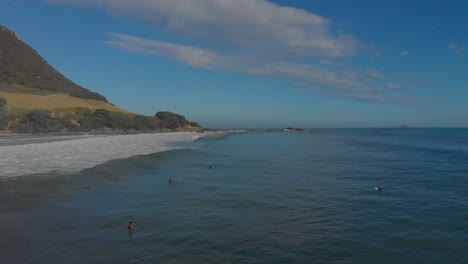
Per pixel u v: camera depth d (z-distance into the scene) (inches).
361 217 707.4
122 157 1544.0
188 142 3304.6
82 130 4539.9
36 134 3713.1
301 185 1055.6
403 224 661.9
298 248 530.6
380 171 1398.9
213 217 684.7
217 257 490.0
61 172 1081.4
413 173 1344.7
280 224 650.2
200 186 1005.2
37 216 652.1
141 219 657.0
